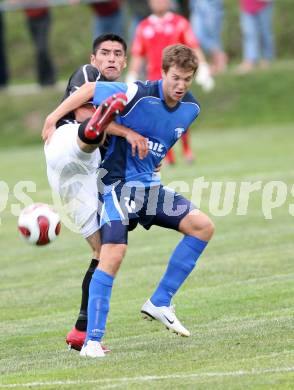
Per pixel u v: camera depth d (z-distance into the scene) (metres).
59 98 60.81
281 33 70.69
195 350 17.05
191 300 21.84
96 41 19.61
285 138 51.25
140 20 57.06
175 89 17.61
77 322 18.31
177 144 52.84
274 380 14.58
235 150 48.19
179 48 17.61
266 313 19.98
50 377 15.73
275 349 16.62
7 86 64.94
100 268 17.45
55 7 77.81
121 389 14.54
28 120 59.81
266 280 23.23
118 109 16.80
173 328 18.19
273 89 59.81
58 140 17.91
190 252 18.31
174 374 15.28
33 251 29.28
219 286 23.03
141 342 18.39
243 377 14.83
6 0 75.19
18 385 15.30
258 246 27.31
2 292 24.14
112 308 21.70
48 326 20.56
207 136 55.50
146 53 43.09
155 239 29.92
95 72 18.81
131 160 17.92
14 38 76.69
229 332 18.42
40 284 24.81
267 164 42.03
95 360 16.86
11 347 18.95
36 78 72.00
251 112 58.75
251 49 61.66
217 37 61.41
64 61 72.62
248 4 60.44
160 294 18.34
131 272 25.31
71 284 24.56
